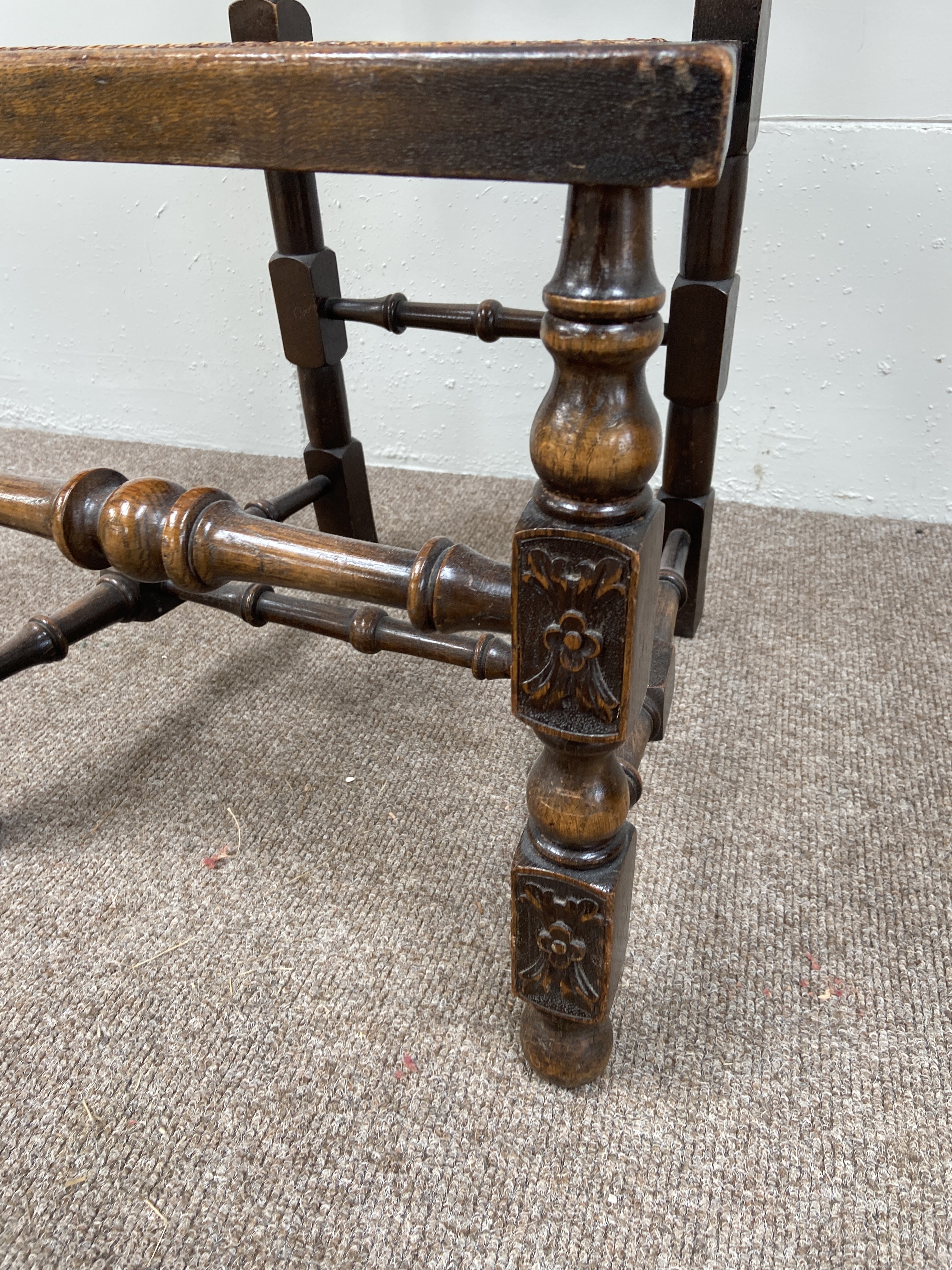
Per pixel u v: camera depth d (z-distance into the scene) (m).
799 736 0.82
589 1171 0.50
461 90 0.30
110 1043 0.58
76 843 0.73
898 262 1.02
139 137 0.36
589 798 0.46
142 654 0.96
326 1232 0.48
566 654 0.40
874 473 1.16
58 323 1.41
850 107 0.95
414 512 1.21
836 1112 0.53
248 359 1.34
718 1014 0.59
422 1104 0.54
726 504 1.23
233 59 0.32
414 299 1.22
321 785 0.79
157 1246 0.48
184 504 0.50
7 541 1.18
